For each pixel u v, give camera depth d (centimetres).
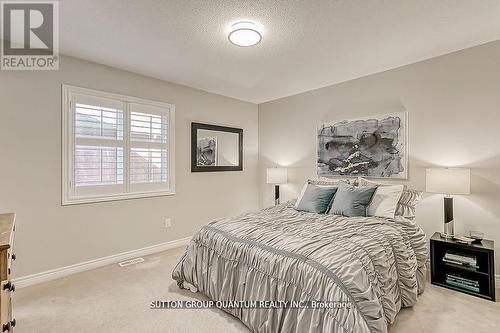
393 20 216
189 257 243
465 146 271
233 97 454
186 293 242
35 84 262
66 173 282
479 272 234
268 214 281
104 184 310
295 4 193
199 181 411
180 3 191
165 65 311
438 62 288
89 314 208
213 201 430
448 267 256
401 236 219
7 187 248
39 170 265
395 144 320
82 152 293
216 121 432
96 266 302
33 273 261
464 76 271
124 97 325
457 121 276
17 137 253
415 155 305
